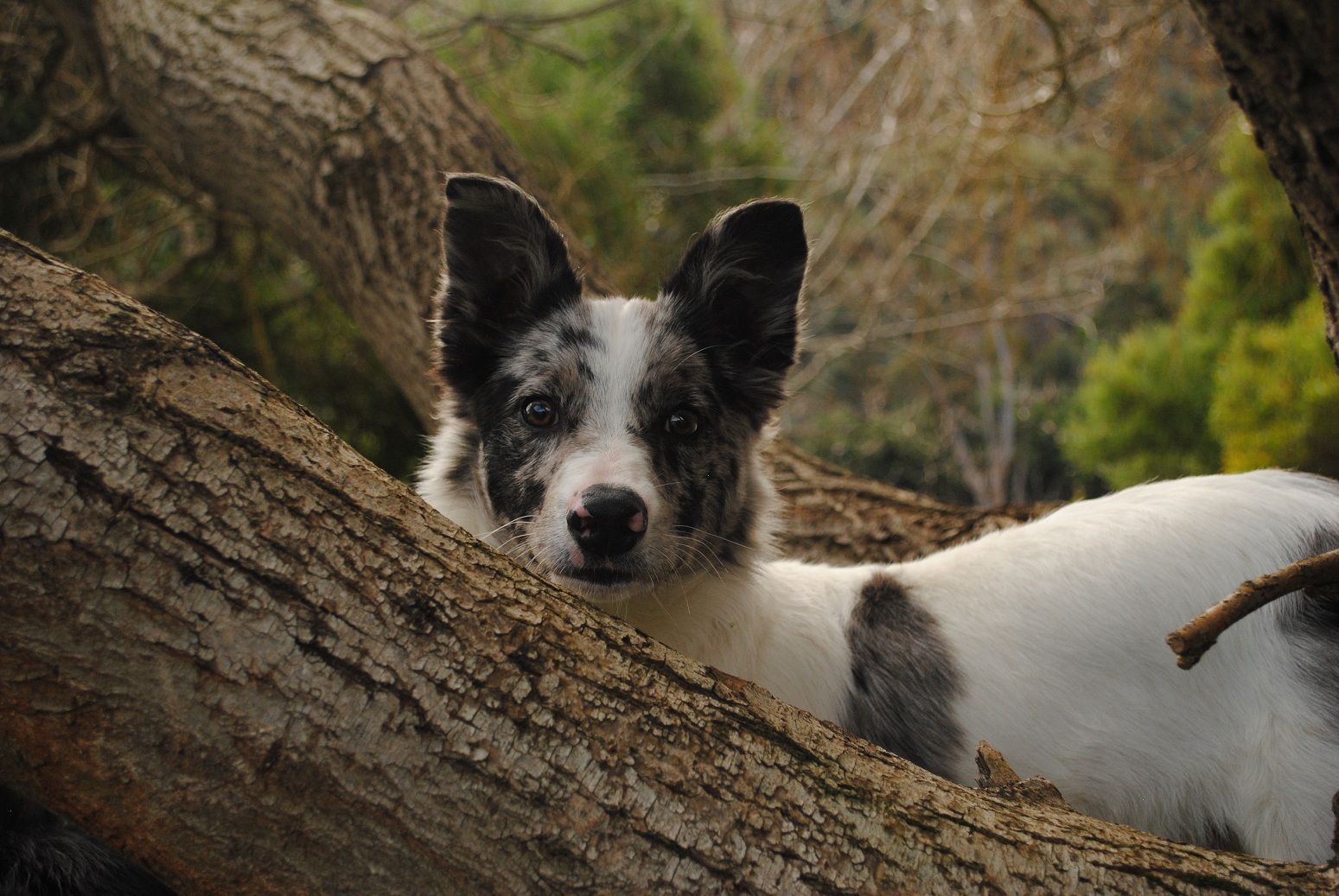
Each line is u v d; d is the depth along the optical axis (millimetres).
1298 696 1017
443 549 875
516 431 1085
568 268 1114
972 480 5000
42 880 1008
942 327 4008
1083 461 2602
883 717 1074
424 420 1351
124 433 846
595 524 1021
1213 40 861
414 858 846
